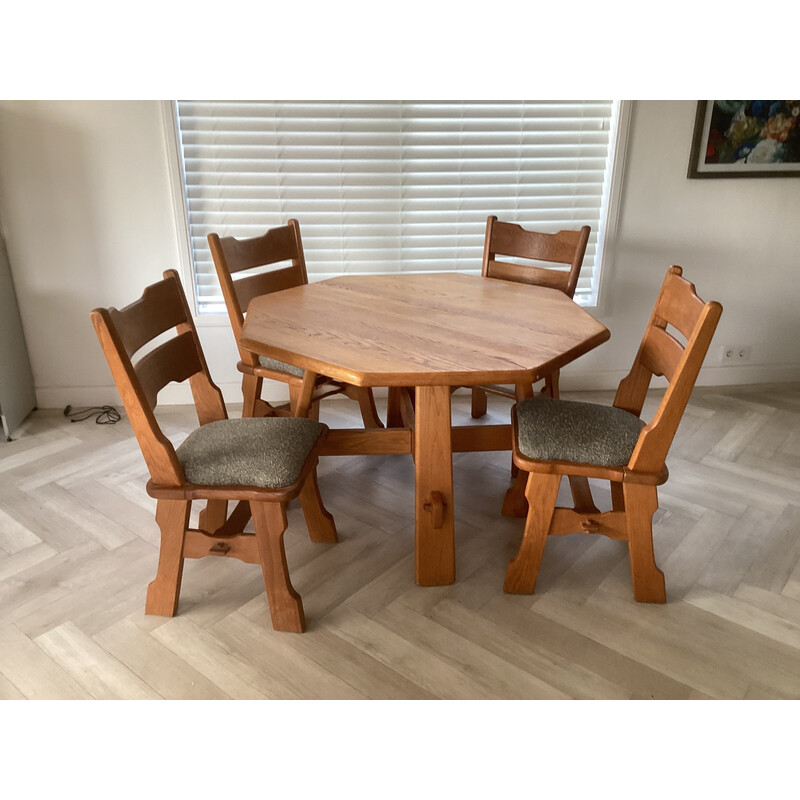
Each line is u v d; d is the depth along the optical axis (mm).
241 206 3086
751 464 2760
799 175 3186
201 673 1729
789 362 3572
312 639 1835
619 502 2115
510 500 2361
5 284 2967
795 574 2100
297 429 1947
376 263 3258
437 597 1993
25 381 3145
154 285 1870
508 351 1803
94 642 1821
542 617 1915
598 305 3354
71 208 2969
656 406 3318
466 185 3150
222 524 2201
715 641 1833
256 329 1974
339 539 2264
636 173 3135
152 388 1779
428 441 1897
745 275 3373
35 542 2236
